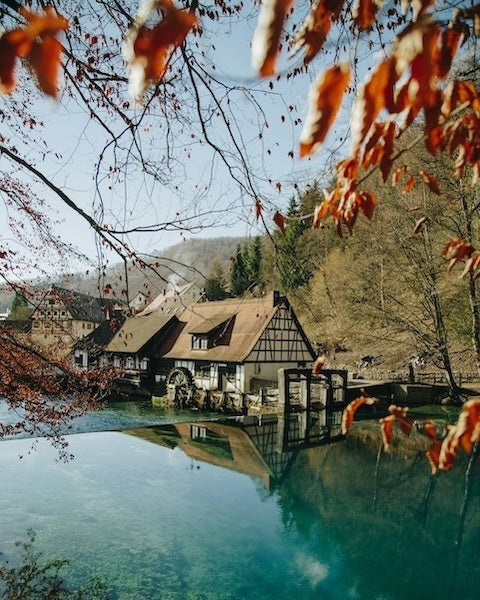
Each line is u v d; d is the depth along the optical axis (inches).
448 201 692.1
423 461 550.6
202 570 305.9
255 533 360.8
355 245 975.6
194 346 1112.2
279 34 30.1
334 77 31.1
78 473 494.3
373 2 44.5
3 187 259.8
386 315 932.0
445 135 67.2
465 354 1174.3
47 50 28.3
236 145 159.0
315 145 31.5
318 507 414.3
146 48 28.8
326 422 770.2
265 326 1016.9
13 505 401.7
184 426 744.3
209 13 149.8
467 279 750.5
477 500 434.0
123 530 359.3
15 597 264.4
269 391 909.2
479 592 288.5
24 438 648.4
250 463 546.6
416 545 346.9
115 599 268.7
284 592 281.4
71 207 166.9
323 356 97.7
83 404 459.5
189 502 419.8
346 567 313.6
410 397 932.6
